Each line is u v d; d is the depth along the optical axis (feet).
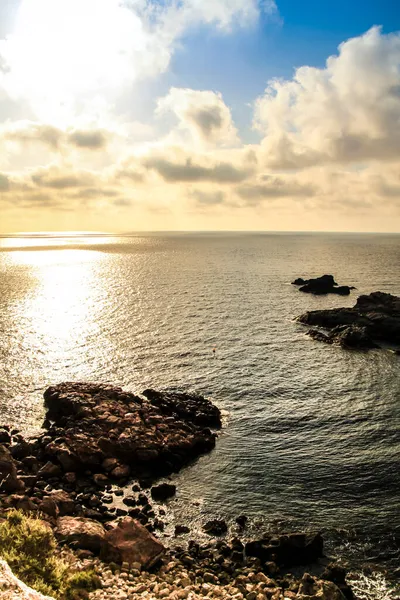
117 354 225.15
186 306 349.82
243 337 257.55
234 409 162.50
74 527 92.89
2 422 151.02
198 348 235.61
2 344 241.55
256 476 122.72
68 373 198.08
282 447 137.18
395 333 250.37
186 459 130.72
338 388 181.37
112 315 318.45
